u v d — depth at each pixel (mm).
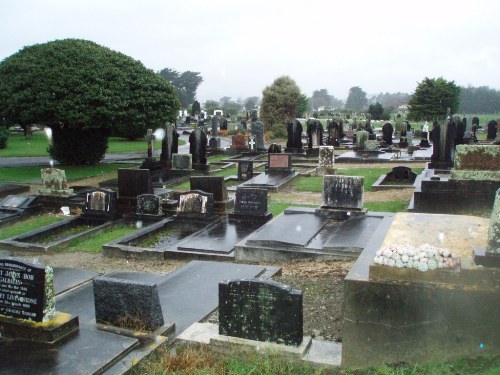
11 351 5941
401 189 17750
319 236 10953
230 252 10891
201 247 11180
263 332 6078
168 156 24453
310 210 12930
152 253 11289
